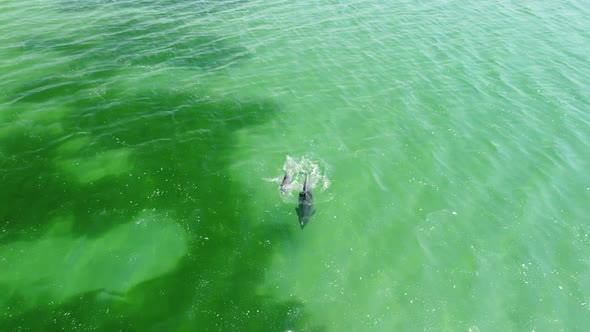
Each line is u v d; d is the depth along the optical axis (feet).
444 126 73.82
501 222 56.44
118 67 86.17
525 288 48.55
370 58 93.97
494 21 113.80
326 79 86.33
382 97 81.10
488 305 46.78
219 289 46.75
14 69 82.64
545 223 56.39
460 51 97.71
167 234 52.65
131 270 47.98
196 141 68.33
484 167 65.41
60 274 46.93
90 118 71.41
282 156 66.28
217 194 58.90
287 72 88.17
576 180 63.36
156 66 87.61
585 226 56.08
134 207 55.98
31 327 41.70
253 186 60.54
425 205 58.65
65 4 113.70
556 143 70.59
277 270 49.32
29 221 52.85
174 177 61.21
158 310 44.06
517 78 88.02
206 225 54.24
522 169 65.21
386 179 62.64
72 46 92.48
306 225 54.80
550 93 83.25
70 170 60.95
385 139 70.44
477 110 78.07
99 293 45.24
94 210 55.01
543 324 45.03
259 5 120.16
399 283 48.65
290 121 74.18
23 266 47.50
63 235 51.42
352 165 64.90
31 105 73.10
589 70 91.09
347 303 46.32
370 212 57.26
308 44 99.04
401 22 111.45
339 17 113.50
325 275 49.08
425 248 52.75
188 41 98.07
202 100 78.33
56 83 79.46
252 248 51.70
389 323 44.73
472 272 50.16
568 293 48.11
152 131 69.77
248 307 45.14
